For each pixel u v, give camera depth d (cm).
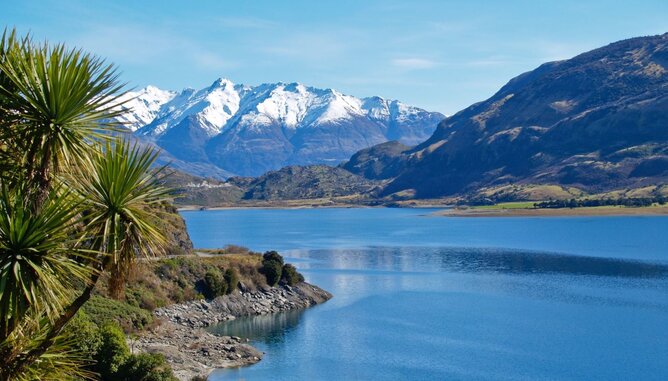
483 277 12375
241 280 9688
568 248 17038
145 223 1526
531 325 8212
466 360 6688
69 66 1427
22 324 1469
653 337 7531
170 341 7012
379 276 12612
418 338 7612
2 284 1260
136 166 1514
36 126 1425
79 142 1457
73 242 1391
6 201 1354
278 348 7188
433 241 19988
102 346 4994
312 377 6119
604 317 8631
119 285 1516
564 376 6144
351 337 7688
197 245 18675
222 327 8288
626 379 6044
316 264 14550
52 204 1366
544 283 11538
